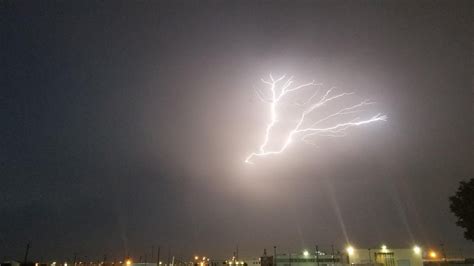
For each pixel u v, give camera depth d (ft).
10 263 224.33
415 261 193.67
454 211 112.37
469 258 249.96
